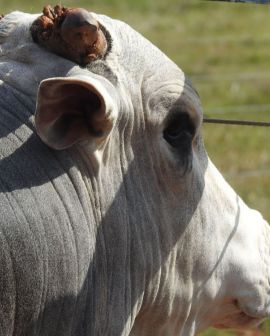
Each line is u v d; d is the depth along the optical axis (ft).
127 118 16.74
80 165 16.26
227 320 19.54
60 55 16.28
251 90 60.13
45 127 15.55
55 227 15.74
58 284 15.84
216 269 18.66
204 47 68.59
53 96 15.34
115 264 16.88
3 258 15.15
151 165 17.30
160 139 17.37
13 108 15.97
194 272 18.38
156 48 17.58
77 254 16.06
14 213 15.34
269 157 49.14
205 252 18.39
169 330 18.54
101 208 16.60
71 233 15.96
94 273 16.52
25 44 16.37
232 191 19.10
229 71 63.77
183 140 17.74
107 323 16.94
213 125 52.54
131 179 17.06
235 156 49.03
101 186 16.56
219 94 59.21
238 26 74.43
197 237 18.17
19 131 15.85
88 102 15.69
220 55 66.95
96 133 15.92
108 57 16.47
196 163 18.08
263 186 44.78
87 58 16.24
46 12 16.33
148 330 18.30
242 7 80.12
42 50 16.33
